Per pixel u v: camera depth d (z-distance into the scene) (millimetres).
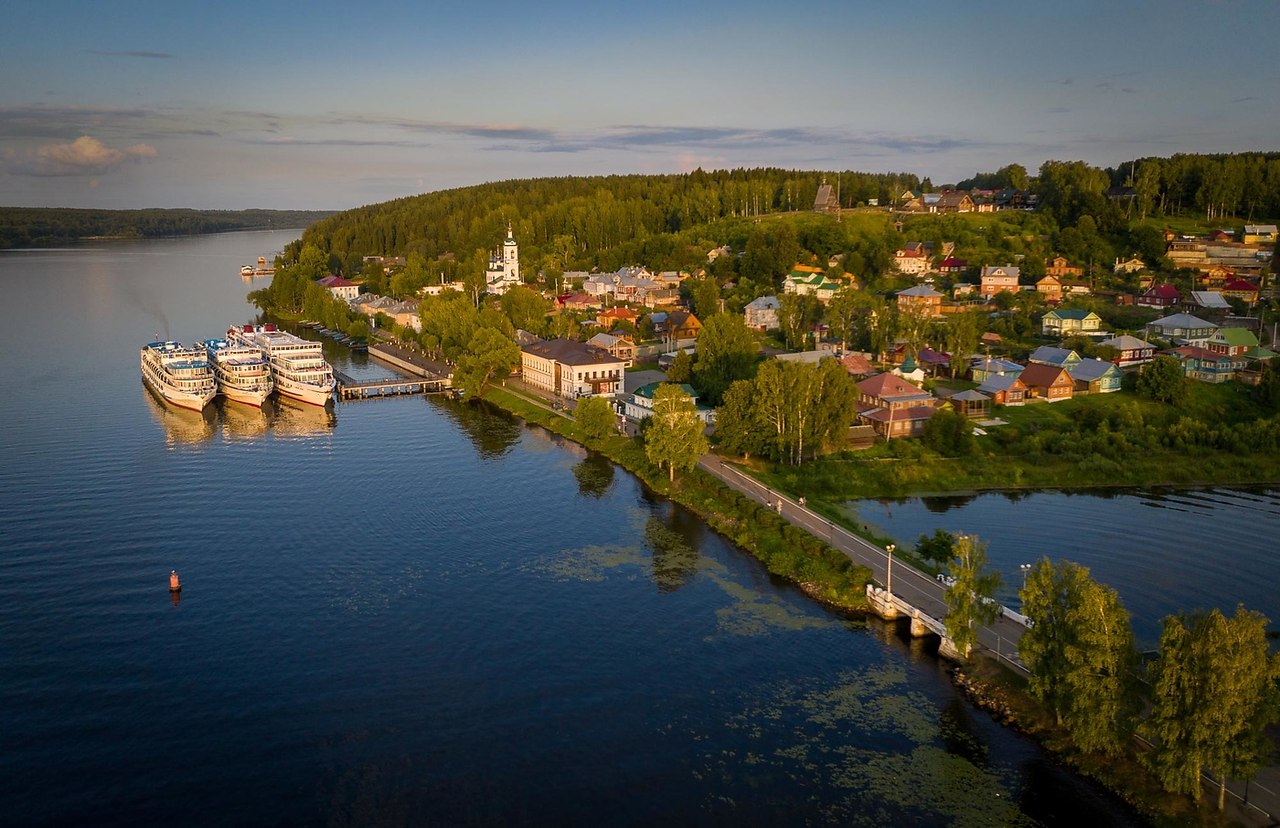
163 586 111812
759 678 90750
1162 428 169875
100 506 140125
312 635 99812
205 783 75250
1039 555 119375
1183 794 69250
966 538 90750
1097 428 169000
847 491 145000
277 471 159000
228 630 100875
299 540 126750
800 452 154000
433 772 76625
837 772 76062
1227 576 112625
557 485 151250
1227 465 155875
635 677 91125
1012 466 154250
